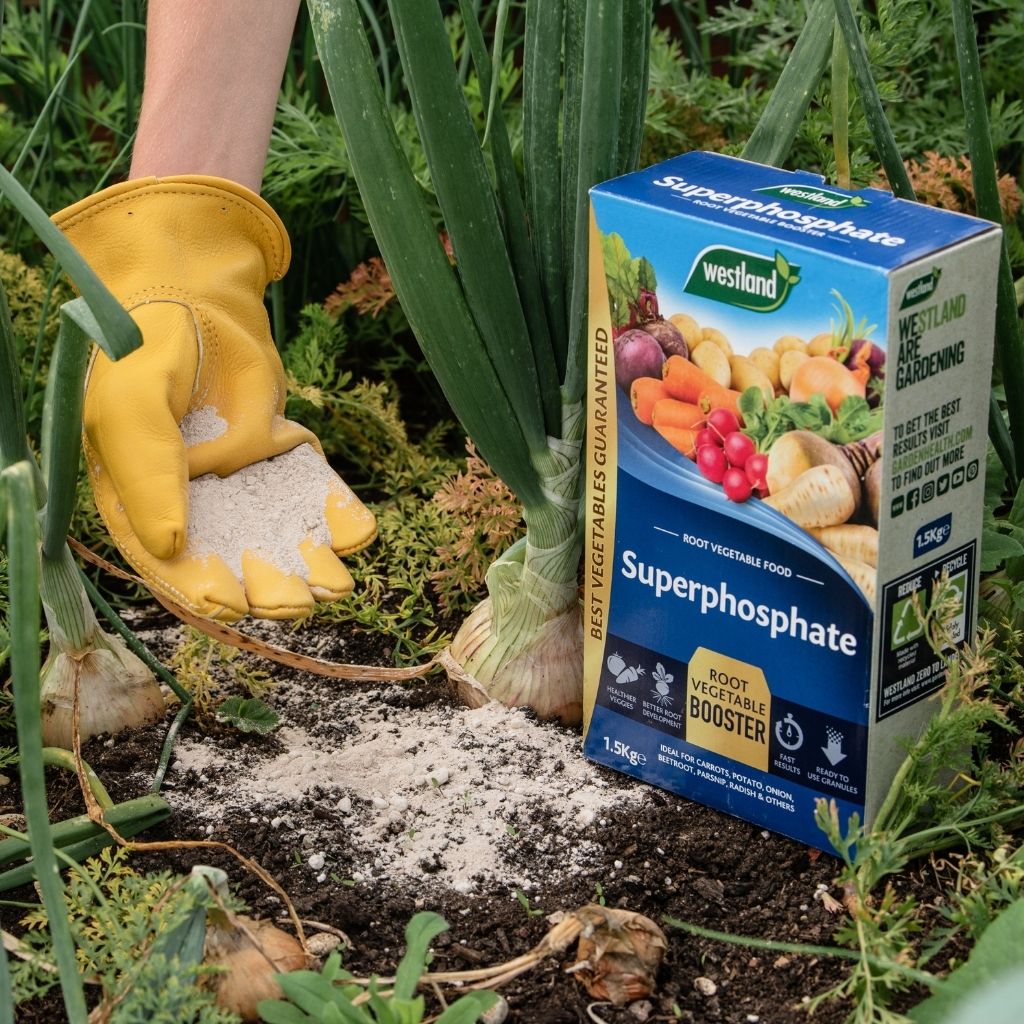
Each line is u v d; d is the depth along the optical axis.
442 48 0.84
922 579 0.85
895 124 1.27
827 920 0.86
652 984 0.82
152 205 0.92
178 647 1.05
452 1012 0.76
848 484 0.82
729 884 0.88
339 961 0.78
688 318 0.84
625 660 0.92
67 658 0.96
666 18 1.62
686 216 0.82
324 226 1.35
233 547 0.92
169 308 0.91
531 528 0.95
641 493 0.89
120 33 1.38
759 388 0.83
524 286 0.92
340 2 0.85
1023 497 0.95
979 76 0.92
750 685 0.88
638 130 0.92
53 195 1.27
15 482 0.67
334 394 1.22
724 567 0.87
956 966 0.82
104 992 0.79
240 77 0.96
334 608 1.08
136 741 0.97
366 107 0.86
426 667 0.97
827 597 0.84
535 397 0.92
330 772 0.95
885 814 0.86
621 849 0.90
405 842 0.90
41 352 1.21
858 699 0.85
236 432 0.93
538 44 0.88
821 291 0.79
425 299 0.89
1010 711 0.96
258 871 0.84
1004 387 0.99
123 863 0.89
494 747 0.96
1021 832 0.89
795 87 0.92
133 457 0.89
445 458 1.25
